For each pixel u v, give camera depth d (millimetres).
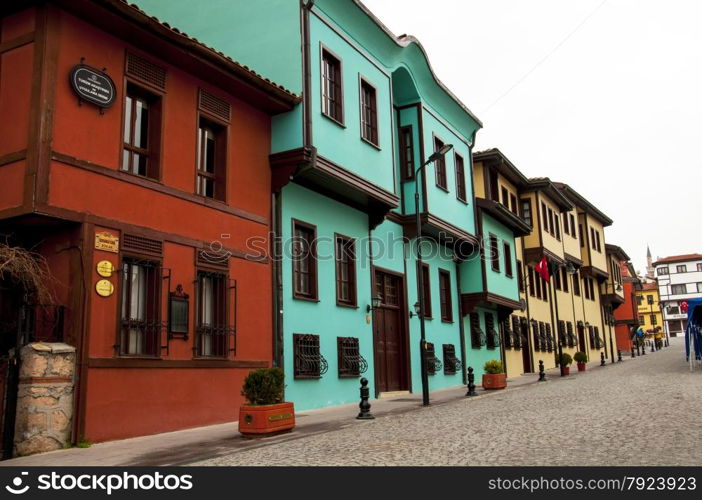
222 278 12055
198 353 11430
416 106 19500
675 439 7766
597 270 42500
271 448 8352
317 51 14375
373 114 16609
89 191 9641
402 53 18234
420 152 19078
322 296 14906
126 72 10594
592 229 43594
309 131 13656
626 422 9500
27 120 9219
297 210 14391
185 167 11570
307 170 13742
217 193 12492
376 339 17234
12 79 9523
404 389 18234
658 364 28656
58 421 8711
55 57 9438
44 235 9680
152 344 10430
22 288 9047
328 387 14664
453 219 20719
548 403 13258
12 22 9727
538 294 32469
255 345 12656
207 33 14680
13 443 8211
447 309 21875
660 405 11570
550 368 32562
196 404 11047
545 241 31656
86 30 9992
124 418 9656
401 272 18859
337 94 15117
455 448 7754
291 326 13695
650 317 107125
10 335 9258
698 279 109062
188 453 8172
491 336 24797
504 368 25641
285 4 14203
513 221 25828
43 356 8609
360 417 11680
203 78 12227
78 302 9219
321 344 14609
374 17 16281
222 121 12617
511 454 7156
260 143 13602
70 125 9516
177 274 11008
